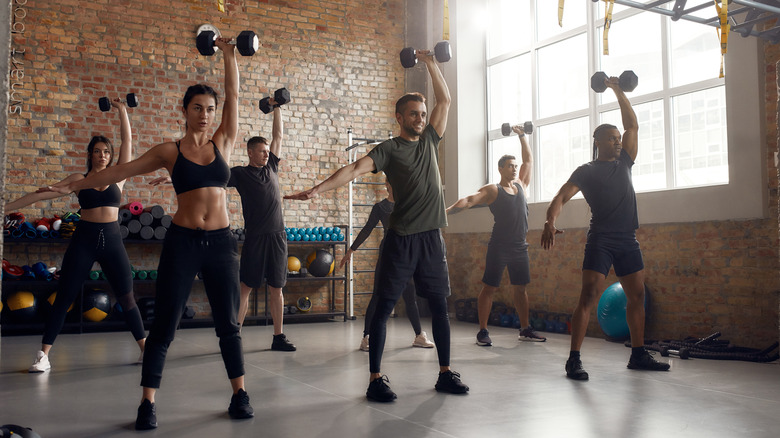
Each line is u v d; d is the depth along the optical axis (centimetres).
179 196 278
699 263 521
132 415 294
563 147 709
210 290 285
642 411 297
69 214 664
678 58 582
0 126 210
